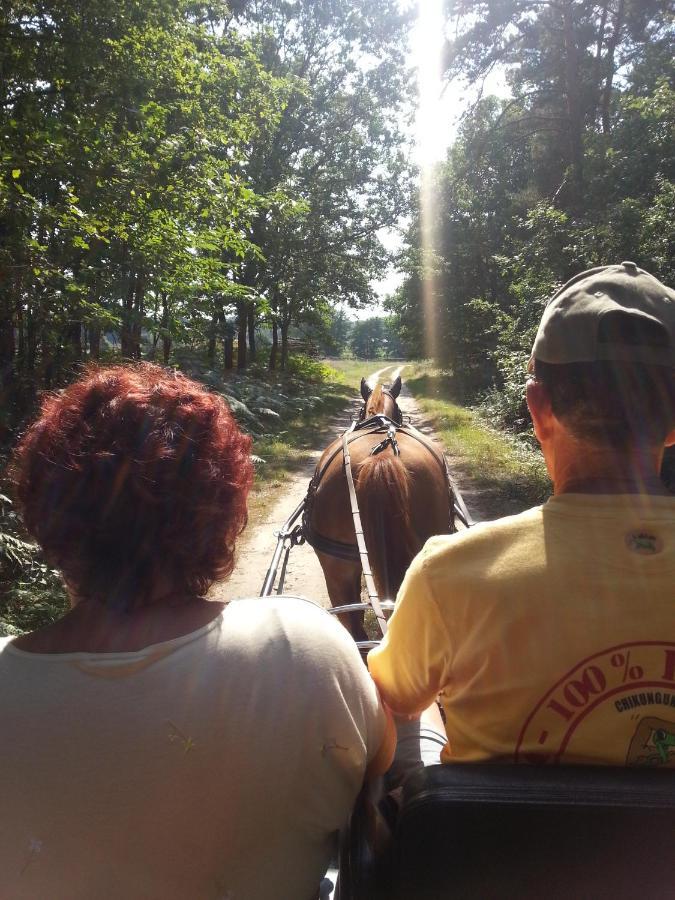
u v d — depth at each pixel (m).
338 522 3.71
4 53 8.64
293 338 45.56
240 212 11.52
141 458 1.19
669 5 18.58
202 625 1.17
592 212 11.47
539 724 1.29
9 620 5.25
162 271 9.66
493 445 13.97
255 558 7.86
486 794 1.21
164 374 1.38
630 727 1.25
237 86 13.37
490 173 26.06
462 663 1.33
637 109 13.66
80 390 1.31
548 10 20.19
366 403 5.27
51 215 7.67
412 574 1.39
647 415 1.31
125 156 9.20
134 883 1.09
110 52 9.46
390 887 1.33
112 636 1.14
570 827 1.19
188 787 1.08
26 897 1.08
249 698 1.12
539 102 22.44
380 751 1.40
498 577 1.29
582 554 1.27
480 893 1.22
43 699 1.08
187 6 11.66
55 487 1.19
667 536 1.27
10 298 7.94
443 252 28.78
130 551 1.18
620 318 1.31
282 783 1.14
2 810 1.06
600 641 1.24
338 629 1.28
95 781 1.06
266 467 13.03
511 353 13.32
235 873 1.14
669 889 1.18
